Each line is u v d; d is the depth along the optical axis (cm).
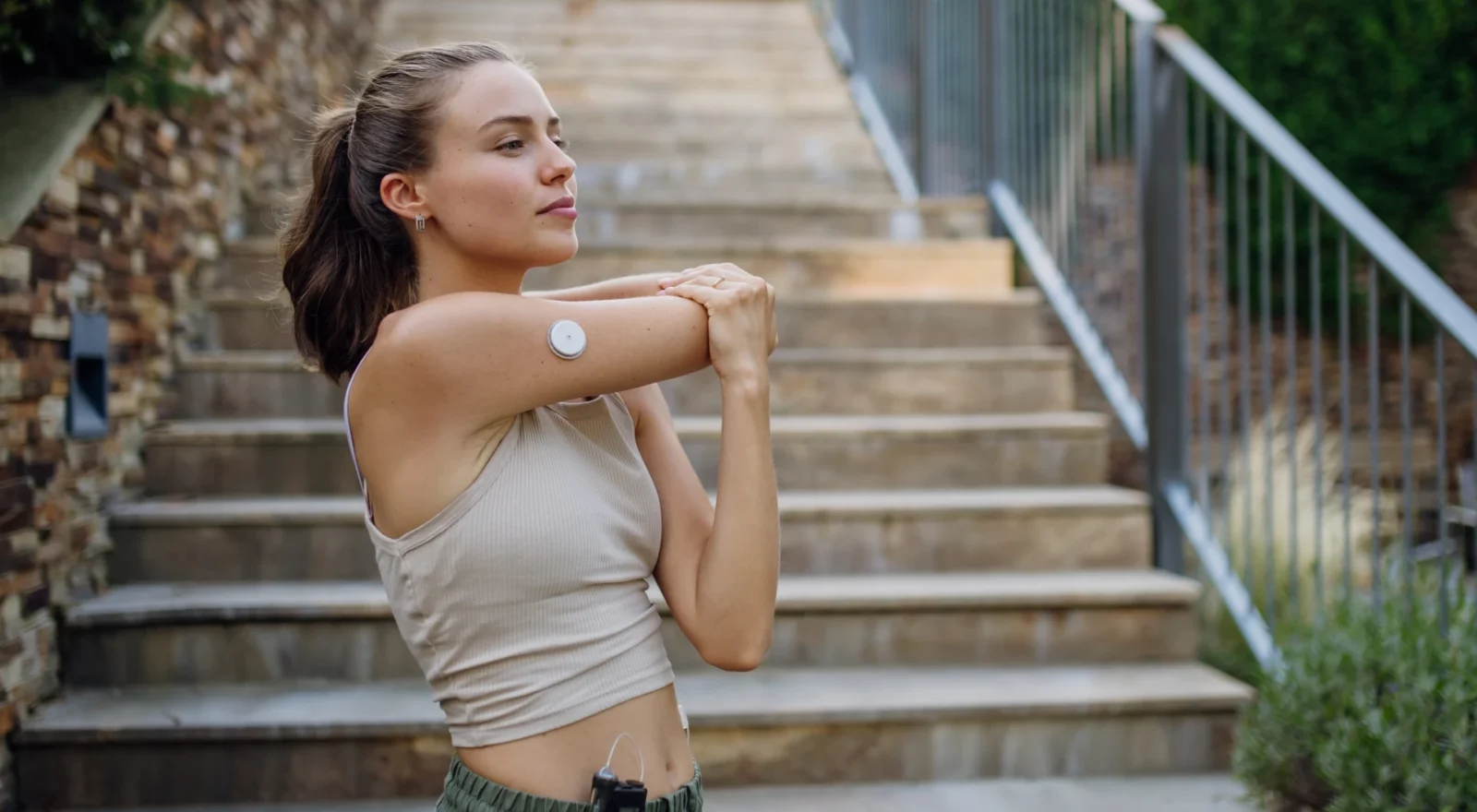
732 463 109
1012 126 431
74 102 251
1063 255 376
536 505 103
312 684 254
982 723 245
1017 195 425
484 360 100
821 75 580
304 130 440
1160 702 248
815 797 235
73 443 258
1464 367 546
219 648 252
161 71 275
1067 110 380
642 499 111
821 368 346
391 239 113
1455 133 563
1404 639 208
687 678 262
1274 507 368
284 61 420
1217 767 251
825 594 268
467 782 106
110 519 272
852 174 486
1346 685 207
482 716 105
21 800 224
